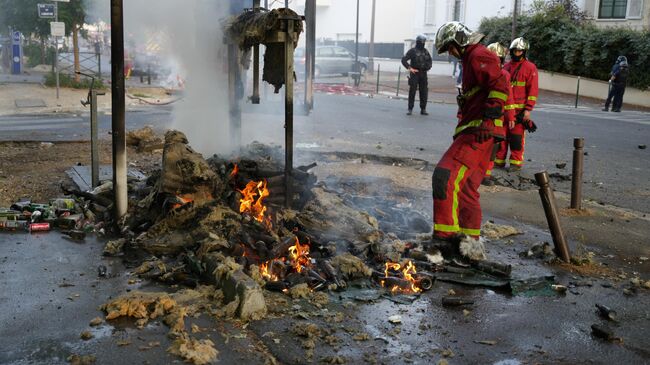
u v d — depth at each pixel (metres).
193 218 5.01
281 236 5.07
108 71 23.50
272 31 5.48
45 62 28.42
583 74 27.47
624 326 3.96
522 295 4.45
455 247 4.98
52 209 5.82
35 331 3.59
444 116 17.22
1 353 3.33
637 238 6.05
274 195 5.54
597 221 6.67
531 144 12.83
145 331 3.63
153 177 6.12
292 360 3.36
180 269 4.45
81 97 18.25
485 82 4.78
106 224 5.57
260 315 3.85
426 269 4.84
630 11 29.72
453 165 4.93
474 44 4.90
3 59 26.52
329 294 4.29
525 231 6.21
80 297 4.09
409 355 3.47
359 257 4.91
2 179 7.44
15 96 17.83
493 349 3.59
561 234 5.23
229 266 4.11
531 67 9.10
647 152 12.10
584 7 31.22
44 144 10.19
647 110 23.00
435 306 4.19
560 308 4.23
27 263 4.70
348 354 3.45
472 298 4.36
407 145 11.67
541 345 3.66
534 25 28.72
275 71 5.94
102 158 9.06
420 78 17.11
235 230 4.88
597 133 14.93
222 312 3.86
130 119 14.37
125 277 4.46
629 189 8.62
